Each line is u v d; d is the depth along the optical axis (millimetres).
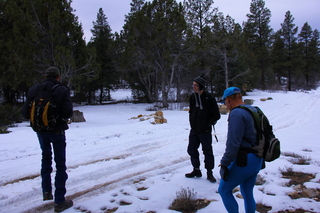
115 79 35531
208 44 27000
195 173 4473
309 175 4582
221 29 29234
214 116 4164
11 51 18828
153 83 33594
